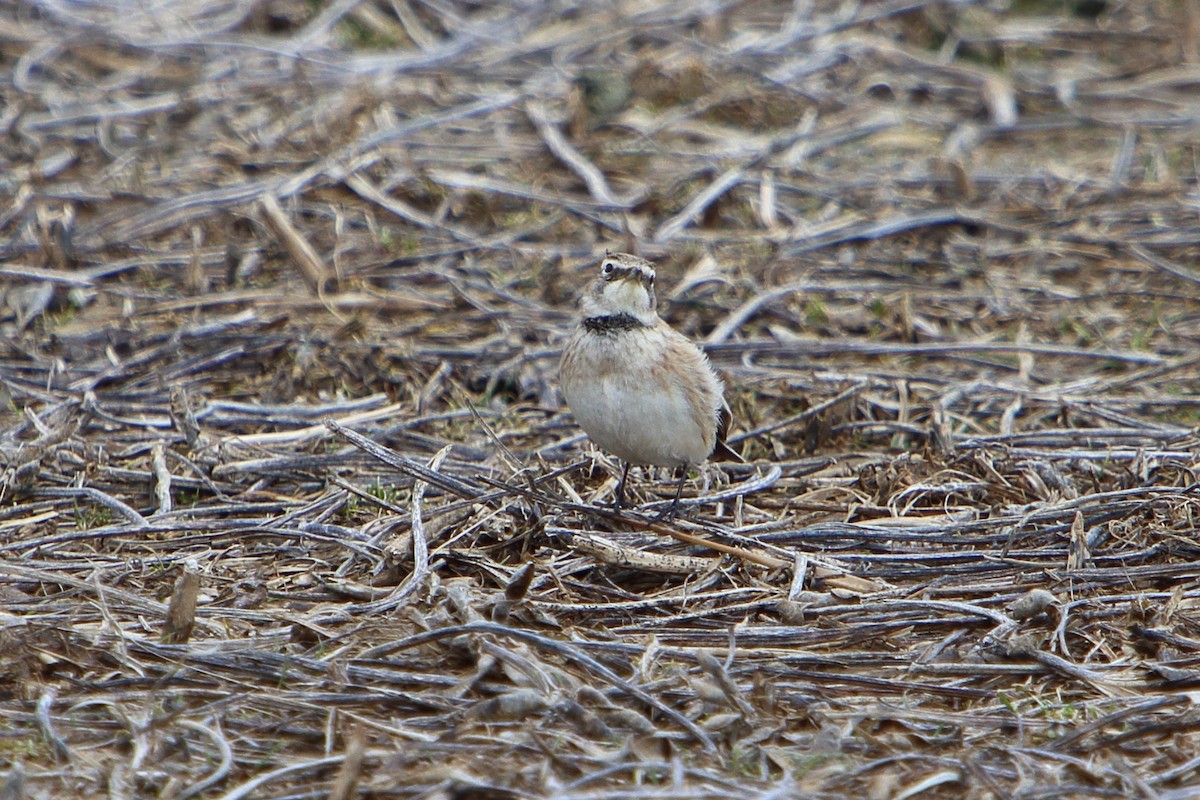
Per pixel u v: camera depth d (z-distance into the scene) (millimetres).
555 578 10242
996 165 21266
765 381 14805
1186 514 11133
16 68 22094
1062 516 11242
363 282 16984
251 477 12266
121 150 20281
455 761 7590
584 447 13109
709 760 7785
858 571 10609
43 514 11484
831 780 7469
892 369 15367
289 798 7223
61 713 8102
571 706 7883
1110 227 19219
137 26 23891
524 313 16328
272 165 19859
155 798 7355
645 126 21797
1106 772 7652
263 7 24953
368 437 13156
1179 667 9039
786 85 23016
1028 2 27578
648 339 10914
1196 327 16531
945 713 8406
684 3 25359
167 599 9820
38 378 14523
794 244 18312
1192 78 24438
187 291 16719
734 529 11172
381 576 10258
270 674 8516
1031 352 15445
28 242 17422
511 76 22938
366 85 21594
